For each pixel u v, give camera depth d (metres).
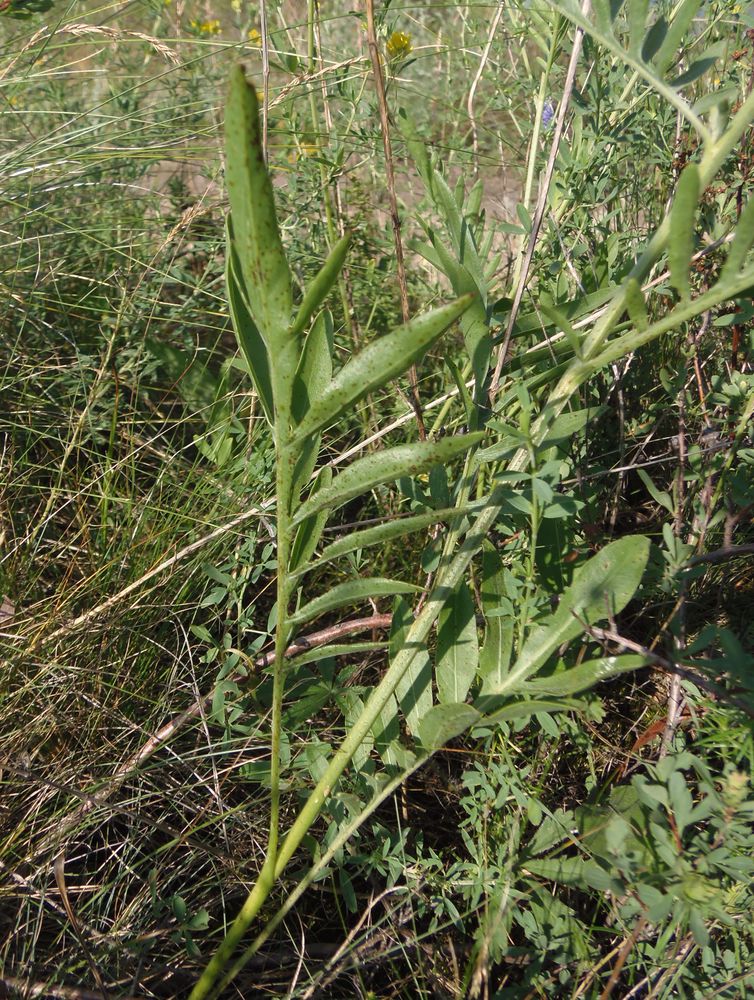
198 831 0.55
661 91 0.38
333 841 0.47
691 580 0.54
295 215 0.80
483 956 0.45
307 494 0.65
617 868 0.44
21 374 0.72
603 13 0.39
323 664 0.52
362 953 0.49
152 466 0.74
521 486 0.49
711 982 0.44
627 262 0.64
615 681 0.59
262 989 0.49
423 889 0.52
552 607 0.51
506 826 0.51
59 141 0.83
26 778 0.52
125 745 0.57
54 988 0.46
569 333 0.41
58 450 0.75
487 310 0.51
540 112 0.57
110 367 0.76
